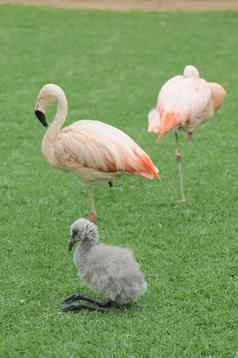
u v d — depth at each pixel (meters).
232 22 28.59
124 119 18.38
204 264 11.08
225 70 22.53
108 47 25.20
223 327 9.38
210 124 17.95
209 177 14.63
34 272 10.88
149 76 22.02
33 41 25.91
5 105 19.42
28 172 15.02
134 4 32.06
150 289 10.28
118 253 9.57
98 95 20.27
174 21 28.84
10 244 11.80
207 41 25.86
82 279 9.71
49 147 12.12
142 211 13.04
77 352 8.80
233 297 10.08
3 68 22.75
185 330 9.26
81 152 11.76
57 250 11.56
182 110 12.95
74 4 31.88
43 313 9.70
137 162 11.73
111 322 9.40
